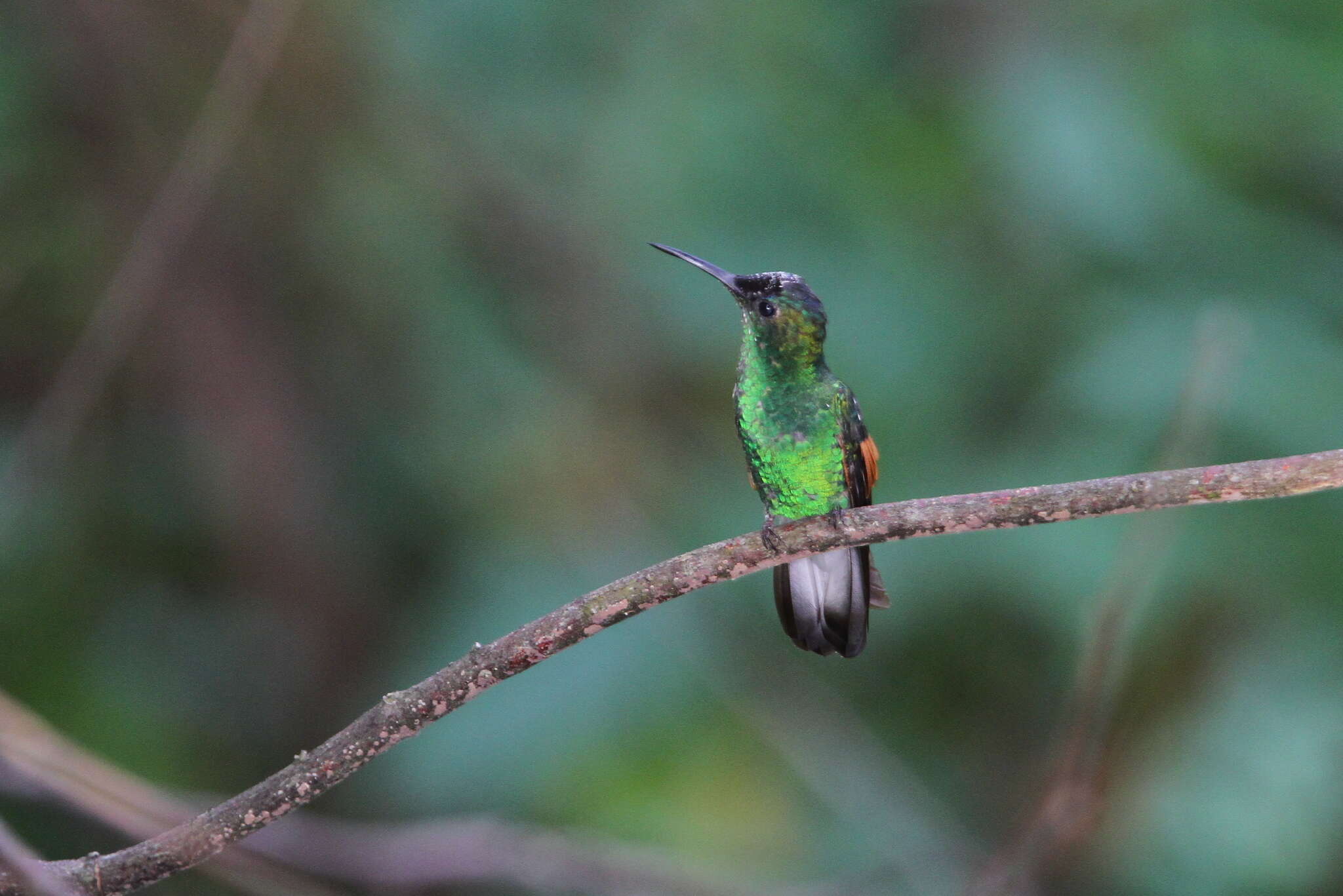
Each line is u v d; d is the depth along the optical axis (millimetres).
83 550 10586
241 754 10734
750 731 9812
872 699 10344
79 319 10531
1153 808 8805
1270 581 9219
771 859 9555
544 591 9969
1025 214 10094
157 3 10344
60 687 10172
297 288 10734
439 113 10531
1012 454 9555
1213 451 9109
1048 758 7645
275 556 10727
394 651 10664
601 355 10531
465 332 10703
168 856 4879
